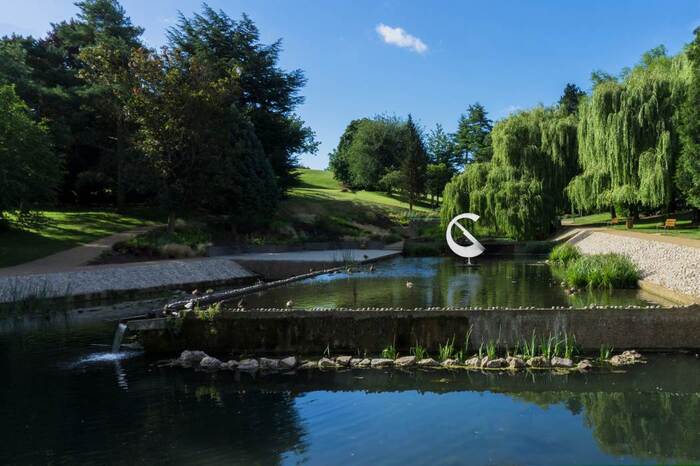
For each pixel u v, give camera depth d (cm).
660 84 2578
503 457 602
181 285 2052
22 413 752
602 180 2816
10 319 1416
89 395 826
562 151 3291
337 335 1073
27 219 2328
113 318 1434
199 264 2286
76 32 3612
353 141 7212
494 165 3356
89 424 711
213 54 3809
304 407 771
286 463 593
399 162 6328
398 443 643
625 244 2241
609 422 702
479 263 2720
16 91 2972
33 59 3469
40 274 1728
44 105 3219
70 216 3141
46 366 984
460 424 701
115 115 3256
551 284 1881
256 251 3019
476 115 7488
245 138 3406
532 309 1059
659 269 1739
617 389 833
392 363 973
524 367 942
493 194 3138
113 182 3553
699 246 1717
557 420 711
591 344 1048
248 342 1073
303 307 1430
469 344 1064
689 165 2169
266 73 4125
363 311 1074
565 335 1016
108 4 3622
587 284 1780
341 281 2036
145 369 963
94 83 3269
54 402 796
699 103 2147
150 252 2497
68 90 3391
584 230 3042
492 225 3209
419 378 897
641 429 678
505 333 1059
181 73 2725
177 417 735
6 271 1817
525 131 3344
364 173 6650
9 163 2058
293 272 2520
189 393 835
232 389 854
